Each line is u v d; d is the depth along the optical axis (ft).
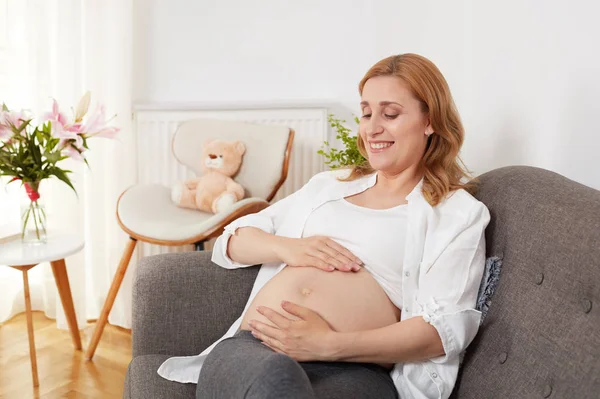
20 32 10.42
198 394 4.71
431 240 5.45
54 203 10.53
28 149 8.54
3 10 10.26
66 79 10.31
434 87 5.52
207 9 11.35
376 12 10.39
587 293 4.45
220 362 4.62
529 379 4.61
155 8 11.34
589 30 5.57
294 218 6.22
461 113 7.82
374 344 4.99
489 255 5.55
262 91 11.56
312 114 11.10
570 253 4.70
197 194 9.85
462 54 7.73
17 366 9.30
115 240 10.91
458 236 5.41
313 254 5.63
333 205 6.02
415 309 5.32
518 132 6.64
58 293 9.89
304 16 11.25
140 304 6.14
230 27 11.40
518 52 6.60
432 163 5.83
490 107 7.17
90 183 10.67
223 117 11.09
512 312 5.04
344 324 5.29
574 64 5.77
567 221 4.86
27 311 8.59
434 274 5.32
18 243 8.91
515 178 5.72
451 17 7.96
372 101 5.56
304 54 11.36
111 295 9.55
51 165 8.93
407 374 5.18
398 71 5.52
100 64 10.53
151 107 11.07
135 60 11.43
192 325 6.21
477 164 7.47
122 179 10.82
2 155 8.45
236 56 11.48
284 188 11.34
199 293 6.24
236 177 10.10
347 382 4.83
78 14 10.21
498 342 5.06
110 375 9.15
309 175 11.29
